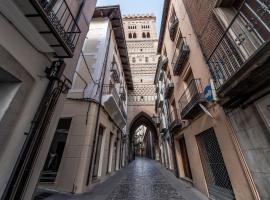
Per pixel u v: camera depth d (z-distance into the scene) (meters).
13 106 2.76
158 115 18.03
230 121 3.72
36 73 3.32
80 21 5.19
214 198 4.61
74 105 7.26
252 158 3.09
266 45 2.07
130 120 20.52
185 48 6.25
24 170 2.82
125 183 7.55
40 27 2.87
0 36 2.40
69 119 7.39
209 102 4.58
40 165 3.38
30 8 2.49
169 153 12.29
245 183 3.23
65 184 5.71
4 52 2.50
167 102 11.75
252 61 2.37
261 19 2.98
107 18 11.01
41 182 5.96
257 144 2.97
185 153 8.37
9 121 2.68
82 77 8.16
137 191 5.96
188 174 7.77
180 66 7.33
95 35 10.08
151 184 7.27
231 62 3.65
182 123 7.72
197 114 5.67
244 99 3.22
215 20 4.20
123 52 14.78
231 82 3.03
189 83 6.93
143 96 22.12
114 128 11.33
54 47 3.42
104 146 8.54
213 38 4.33
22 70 2.93
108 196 5.26
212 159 4.99
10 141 2.69
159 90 16.00
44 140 3.46
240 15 3.61
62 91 4.21
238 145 3.46
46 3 2.99
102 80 8.39
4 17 2.48
